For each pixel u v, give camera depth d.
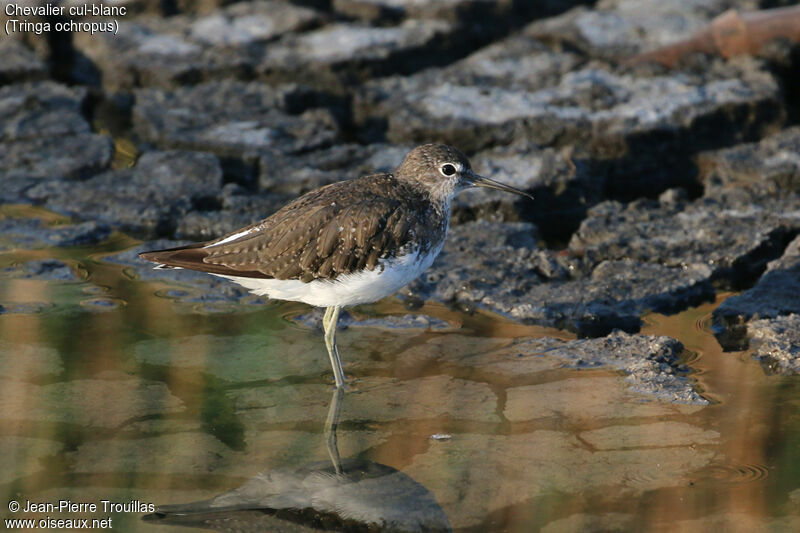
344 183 10.54
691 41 18.98
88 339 10.68
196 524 7.43
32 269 12.46
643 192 15.92
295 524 7.46
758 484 7.95
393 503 7.75
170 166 15.55
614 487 7.95
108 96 18.80
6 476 8.02
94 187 14.93
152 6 20.97
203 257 9.88
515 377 10.06
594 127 16.36
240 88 18.36
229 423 9.05
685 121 16.45
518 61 18.98
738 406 9.34
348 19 21.00
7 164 15.59
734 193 14.77
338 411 9.33
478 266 12.84
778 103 16.86
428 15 20.50
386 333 11.19
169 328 11.07
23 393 9.45
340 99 18.62
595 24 20.25
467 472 8.22
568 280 12.85
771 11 18.73
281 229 9.95
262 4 21.27
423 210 10.48
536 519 7.50
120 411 9.18
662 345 10.60
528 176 15.07
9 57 19.33
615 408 9.35
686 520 7.45
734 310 11.58
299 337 11.04
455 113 17.05
